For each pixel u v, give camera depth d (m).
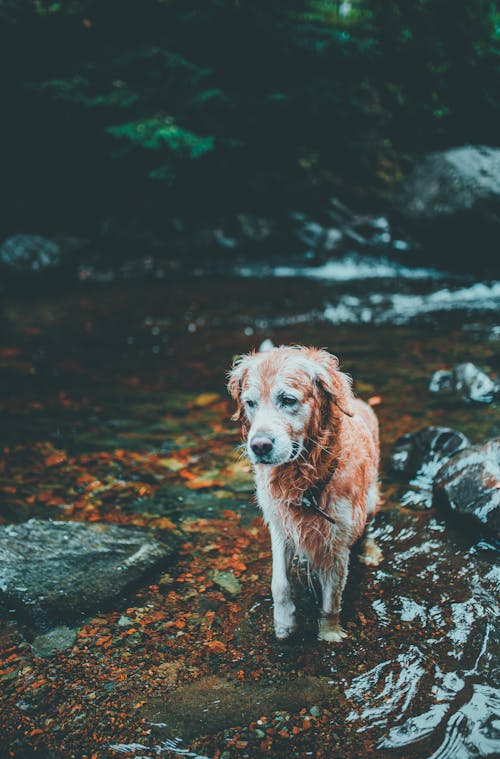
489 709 2.72
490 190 11.48
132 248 14.55
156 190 15.48
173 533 4.27
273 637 3.30
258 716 2.80
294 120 14.88
